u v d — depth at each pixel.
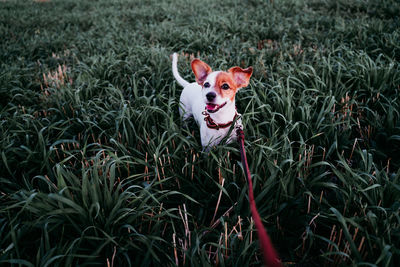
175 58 4.18
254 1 10.12
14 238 1.88
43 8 12.48
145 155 3.00
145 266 1.98
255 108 3.57
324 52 5.22
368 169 2.36
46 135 3.52
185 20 8.69
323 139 3.04
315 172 2.62
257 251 2.09
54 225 2.10
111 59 5.34
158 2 12.34
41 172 2.89
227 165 2.63
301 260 2.05
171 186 2.72
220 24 7.58
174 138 3.06
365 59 4.14
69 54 6.66
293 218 2.28
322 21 7.29
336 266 1.96
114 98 3.95
